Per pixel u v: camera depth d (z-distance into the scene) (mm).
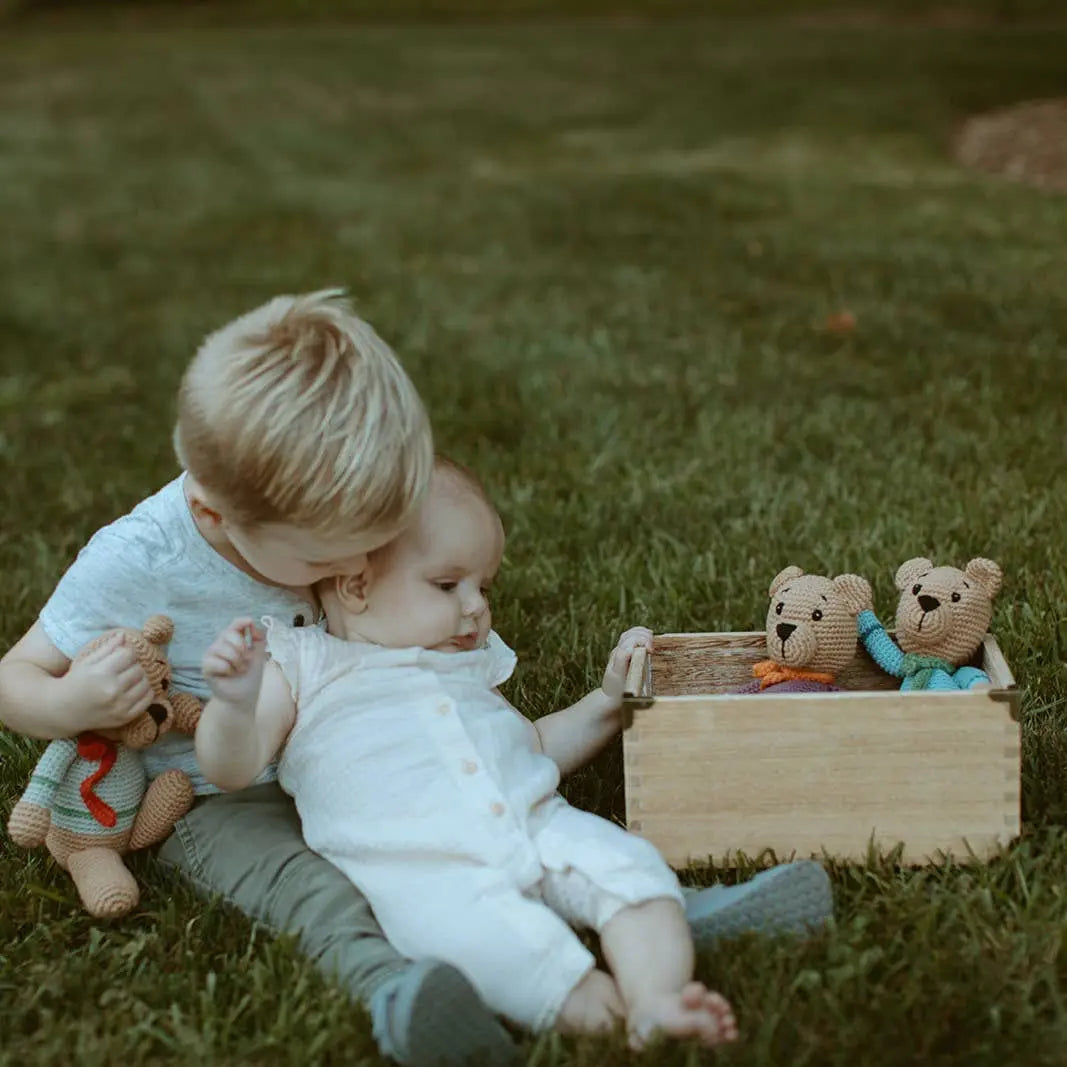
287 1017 1939
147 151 11320
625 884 1929
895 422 4391
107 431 4883
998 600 3080
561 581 3398
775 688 2424
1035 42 14234
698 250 6945
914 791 2184
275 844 2172
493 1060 1812
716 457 4141
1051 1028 1837
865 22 18828
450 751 2088
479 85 13961
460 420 4609
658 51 15414
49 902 2266
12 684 2162
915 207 7723
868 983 1950
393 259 7262
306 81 14773
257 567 2158
